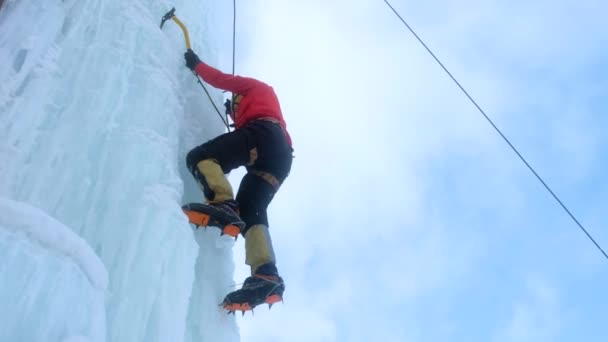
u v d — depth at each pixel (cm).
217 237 372
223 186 345
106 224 289
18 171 263
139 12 409
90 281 224
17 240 201
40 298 198
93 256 227
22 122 274
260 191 379
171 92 384
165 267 285
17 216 205
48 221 214
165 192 313
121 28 375
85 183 290
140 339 262
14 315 188
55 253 212
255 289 335
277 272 347
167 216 298
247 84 416
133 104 350
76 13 349
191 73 444
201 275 352
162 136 347
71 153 294
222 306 349
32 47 299
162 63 400
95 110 319
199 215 330
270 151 383
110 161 311
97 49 347
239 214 369
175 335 272
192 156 361
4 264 192
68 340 196
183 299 285
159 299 276
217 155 364
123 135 324
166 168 330
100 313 221
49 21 321
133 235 285
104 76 338
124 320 260
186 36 453
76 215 280
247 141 377
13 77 283
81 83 324
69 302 207
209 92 454
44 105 292
